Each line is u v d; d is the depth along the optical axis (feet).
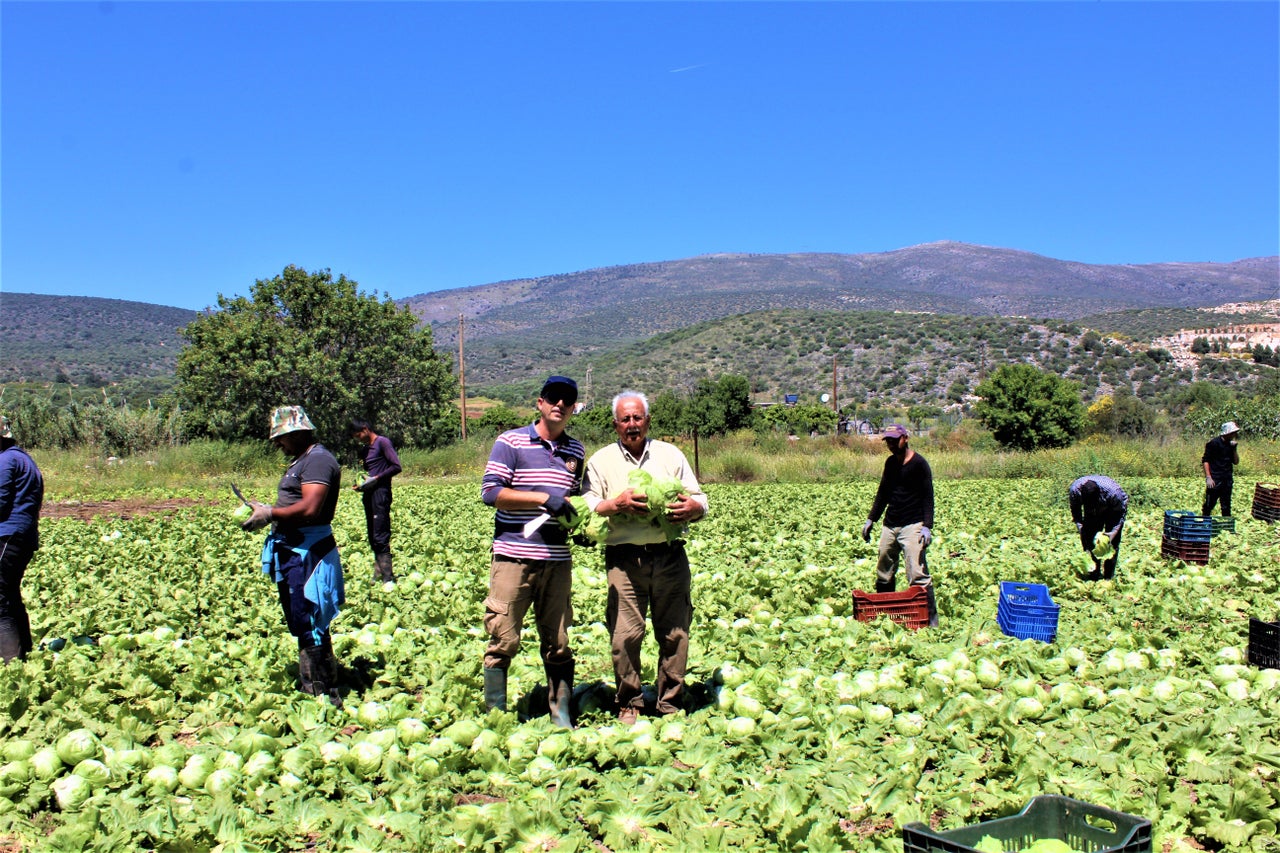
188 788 16.69
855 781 16.16
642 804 15.37
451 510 66.74
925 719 19.51
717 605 30.99
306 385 134.00
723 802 15.62
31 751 17.53
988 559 41.27
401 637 26.58
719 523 55.47
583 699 21.02
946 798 15.64
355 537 49.29
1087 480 35.14
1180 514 40.78
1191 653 24.48
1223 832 14.42
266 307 138.31
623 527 19.65
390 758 17.28
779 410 198.80
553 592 19.45
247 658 24.62
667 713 20.11
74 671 22.48
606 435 146.41
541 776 16.81
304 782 16.67
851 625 27.30
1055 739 17.76
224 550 45.70
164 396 139.03
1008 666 23.47
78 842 14.23
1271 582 34.68
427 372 143.33
